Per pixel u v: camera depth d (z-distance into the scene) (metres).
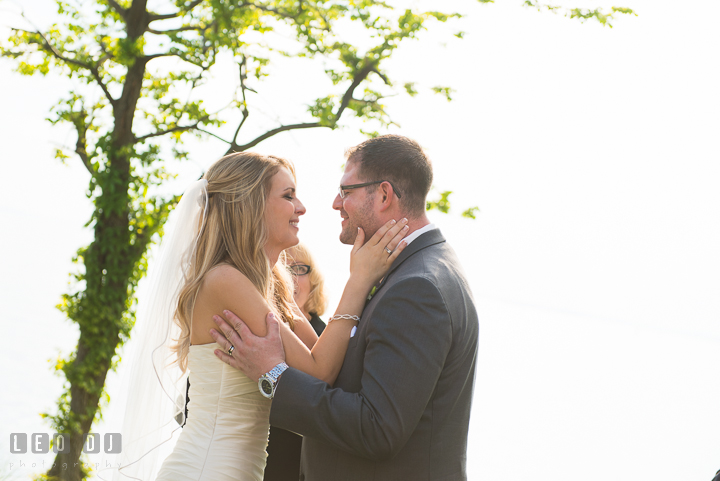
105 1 6.28
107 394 6.61
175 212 2.20
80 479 6.30
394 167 2.00
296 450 2.65
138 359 2.18
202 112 6.19
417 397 1.64
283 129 6.12
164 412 2.21
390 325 1.69
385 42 5.96
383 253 2.00
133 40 5.97
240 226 2.13
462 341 1.80
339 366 1.93
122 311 6.56
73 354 6.64
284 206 2.20
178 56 6.02
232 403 2.07
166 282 2.17
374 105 6.11
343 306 1.96
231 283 2.01
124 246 6.37
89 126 6.55
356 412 1.65
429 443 1.78
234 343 1.94
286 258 3.01
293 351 1.93
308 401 1.72
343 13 6.06
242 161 2.23
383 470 1.76
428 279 1.74
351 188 2.04
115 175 6.15
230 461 2.02
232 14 5.66
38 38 6.08
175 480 2.00
